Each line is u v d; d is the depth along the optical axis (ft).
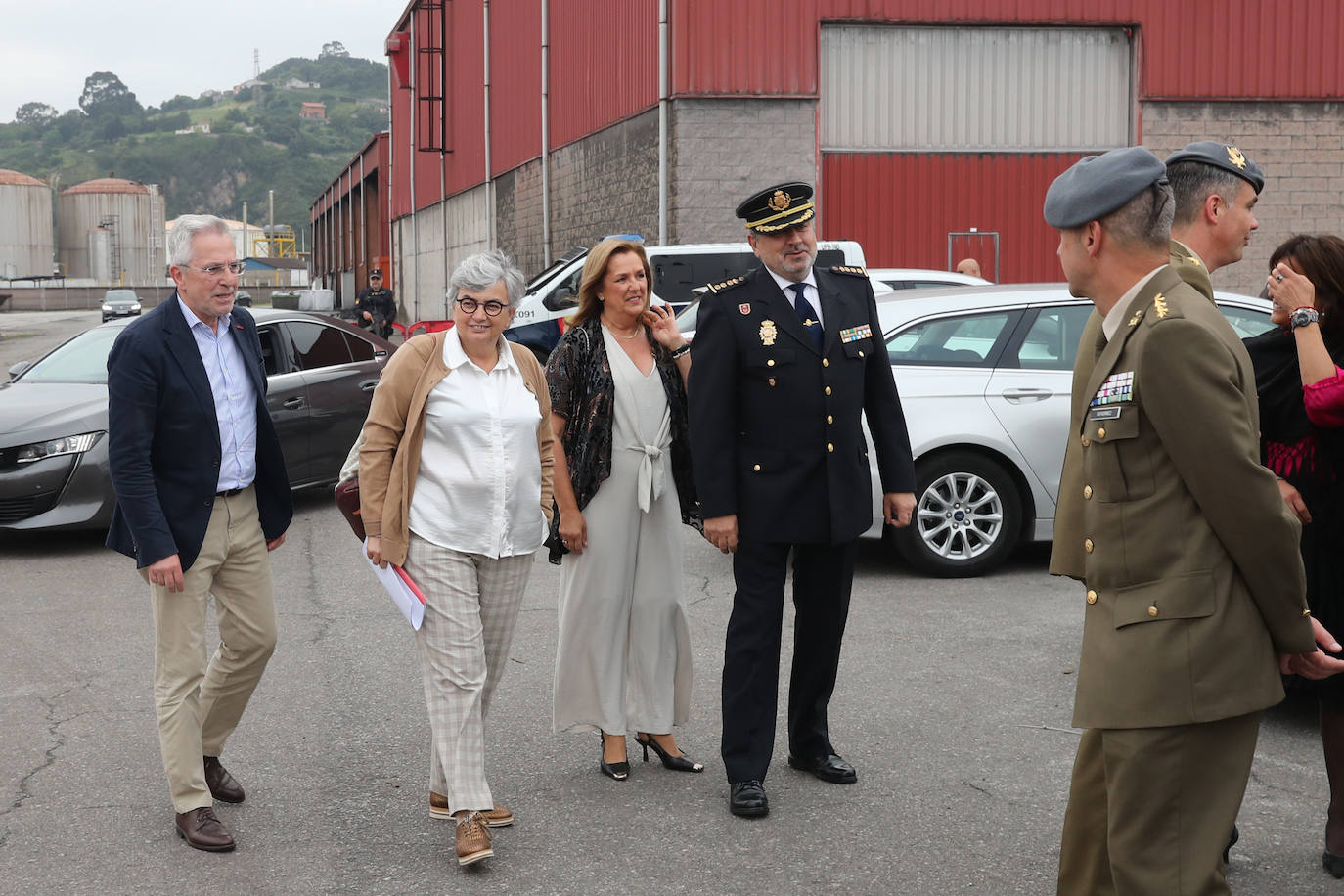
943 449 23.47
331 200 225.76
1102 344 8.71
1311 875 11.53
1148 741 8.05
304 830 12.82
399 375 12.35
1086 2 60.08
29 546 28.40
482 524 12.41
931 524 23.80
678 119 57.88
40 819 13.14
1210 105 61.36
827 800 13.41
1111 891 9.15
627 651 14.35
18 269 318.24
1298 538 7.97
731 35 57.77
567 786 13.96
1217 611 7.95
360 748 15.16
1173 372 7.83
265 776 14.32
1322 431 11.70
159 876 11.77
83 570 25.64
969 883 11.41
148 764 14.73
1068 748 14.85
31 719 16.33
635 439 14.12
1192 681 7.95
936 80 60.03
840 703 16.55
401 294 149.59
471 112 108.37
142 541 12.13
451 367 12.39
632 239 14.29
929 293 24.71
